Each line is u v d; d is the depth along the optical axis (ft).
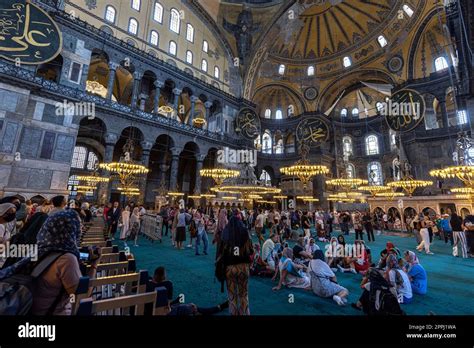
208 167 82.64
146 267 18.51
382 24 77.92
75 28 48.60
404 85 73.77
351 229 55.11
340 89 96.53
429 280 16.63
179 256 22.79
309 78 96.58
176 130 64.75
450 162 63.77
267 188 50.85
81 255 10.17
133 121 56.65
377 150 96.22
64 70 46.26
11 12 34.53
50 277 4.75
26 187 39.17
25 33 35.06
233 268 8.63
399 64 76.28
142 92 69.72
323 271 13.28
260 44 83.92
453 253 25.39
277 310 11.16
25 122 40.37
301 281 14.55
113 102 53.01
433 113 69.26
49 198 41.06
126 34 58.80
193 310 8.29
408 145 71.97
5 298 4.10
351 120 102.42
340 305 11.83
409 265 14.97
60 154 43.39
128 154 42.91
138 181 59.00
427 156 67.56
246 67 87.04
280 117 106.32
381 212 61.82
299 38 91.45
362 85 91.91
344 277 17.22
